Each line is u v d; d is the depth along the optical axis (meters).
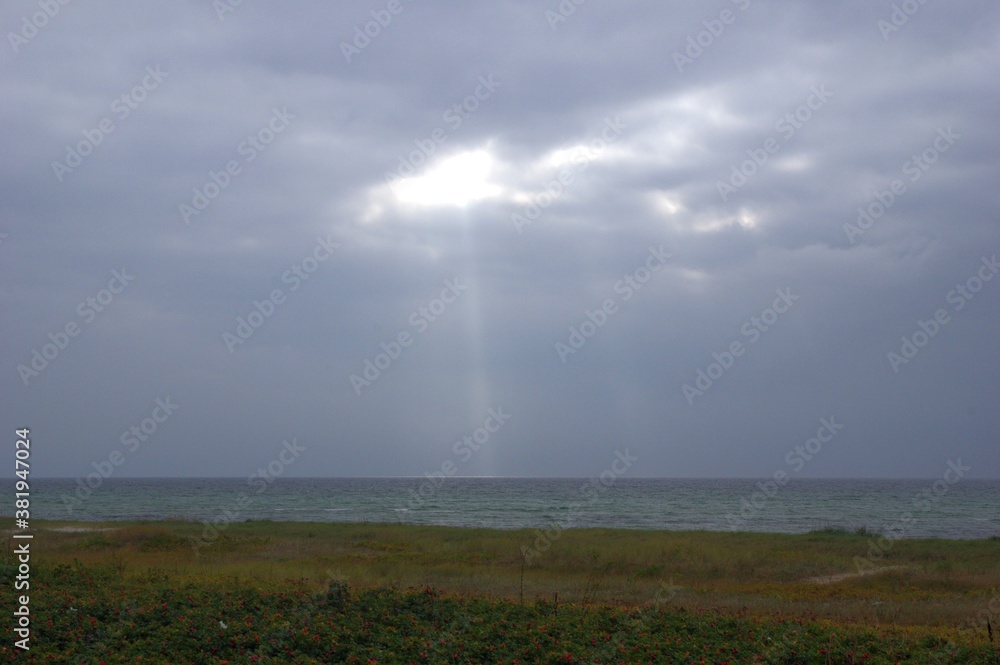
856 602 18.98
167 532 36.44
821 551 32.69
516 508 85.88
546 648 11.04
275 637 10.99
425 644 10.91
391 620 12.40
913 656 10.92
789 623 13.11
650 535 40.66
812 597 20.17
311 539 36.72
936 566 27.69
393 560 27.75
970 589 22.83
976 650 11.07
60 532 37.97
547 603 14.18
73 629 11.30
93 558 25.41
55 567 17.14
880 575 25.30
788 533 44.31
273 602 13.36
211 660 10.27
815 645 11.33
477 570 24.56
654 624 12.77
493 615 12.80
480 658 10.74
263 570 21.34
